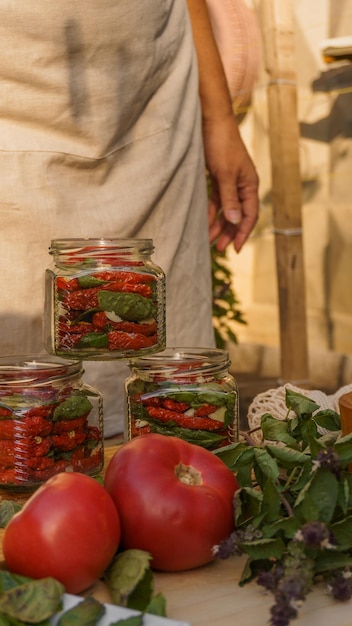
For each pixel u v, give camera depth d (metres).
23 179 1.66
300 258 2.97
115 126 1.76
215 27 3.02
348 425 1.04
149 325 1.37
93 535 0.87
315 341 4.94
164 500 0.93
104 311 1.34
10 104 1.65
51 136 1.70
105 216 1.76
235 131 2.13
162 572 0.96
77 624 0.77
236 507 0.95
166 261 1.92
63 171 1.71
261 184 5.00
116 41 1.73
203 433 1.23
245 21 3.02
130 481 0.95
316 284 4.92
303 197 4.92
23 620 0.77
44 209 1.68
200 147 2.01
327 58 3.64
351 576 0.87
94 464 1.26
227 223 2.21
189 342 2.00
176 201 1.93
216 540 0.95
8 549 0.88
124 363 1.84
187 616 0.85
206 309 2.05
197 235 2.01
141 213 1.82
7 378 1.21
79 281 1.34
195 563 0.95
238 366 5.29
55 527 0.87
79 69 1.70
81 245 1.38
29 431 1.19
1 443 1.21
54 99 1.68
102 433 1.29
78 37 1.68
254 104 4.87
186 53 1.95
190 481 0.97
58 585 0.80
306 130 4.81
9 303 1.68
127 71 1.77
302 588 0.78
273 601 0.88
